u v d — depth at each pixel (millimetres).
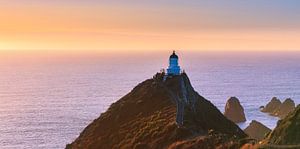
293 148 41344
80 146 77562
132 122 73875
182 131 59750
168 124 63594
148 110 77000
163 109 74000
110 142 70938
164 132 61656
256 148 44094
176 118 66250
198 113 77250
